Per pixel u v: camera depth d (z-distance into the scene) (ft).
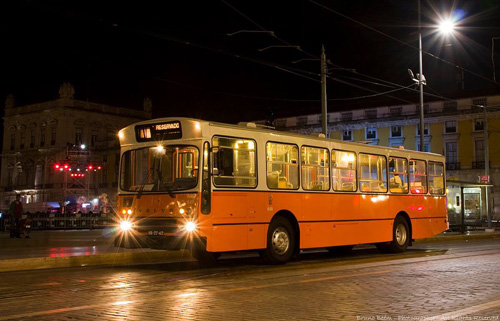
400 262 46.55
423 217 62.18
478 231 109.50
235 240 41.37
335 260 50.11
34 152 247.09
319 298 27.45
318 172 49.52
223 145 41.63
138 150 43.55
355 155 53.83
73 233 95.40
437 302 26.20
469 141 192.95
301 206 47.32
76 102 239.30
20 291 30.27
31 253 48.47
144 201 42.11
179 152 41.22
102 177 236.02
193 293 29.22
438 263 45.03
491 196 186.60
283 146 46.44
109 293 29.48
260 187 43.83
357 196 53.31
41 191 238.68
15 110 261.24
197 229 39.19
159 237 40.81
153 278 36.19
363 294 28.68
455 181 101.45
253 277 36.37
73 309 24.63
